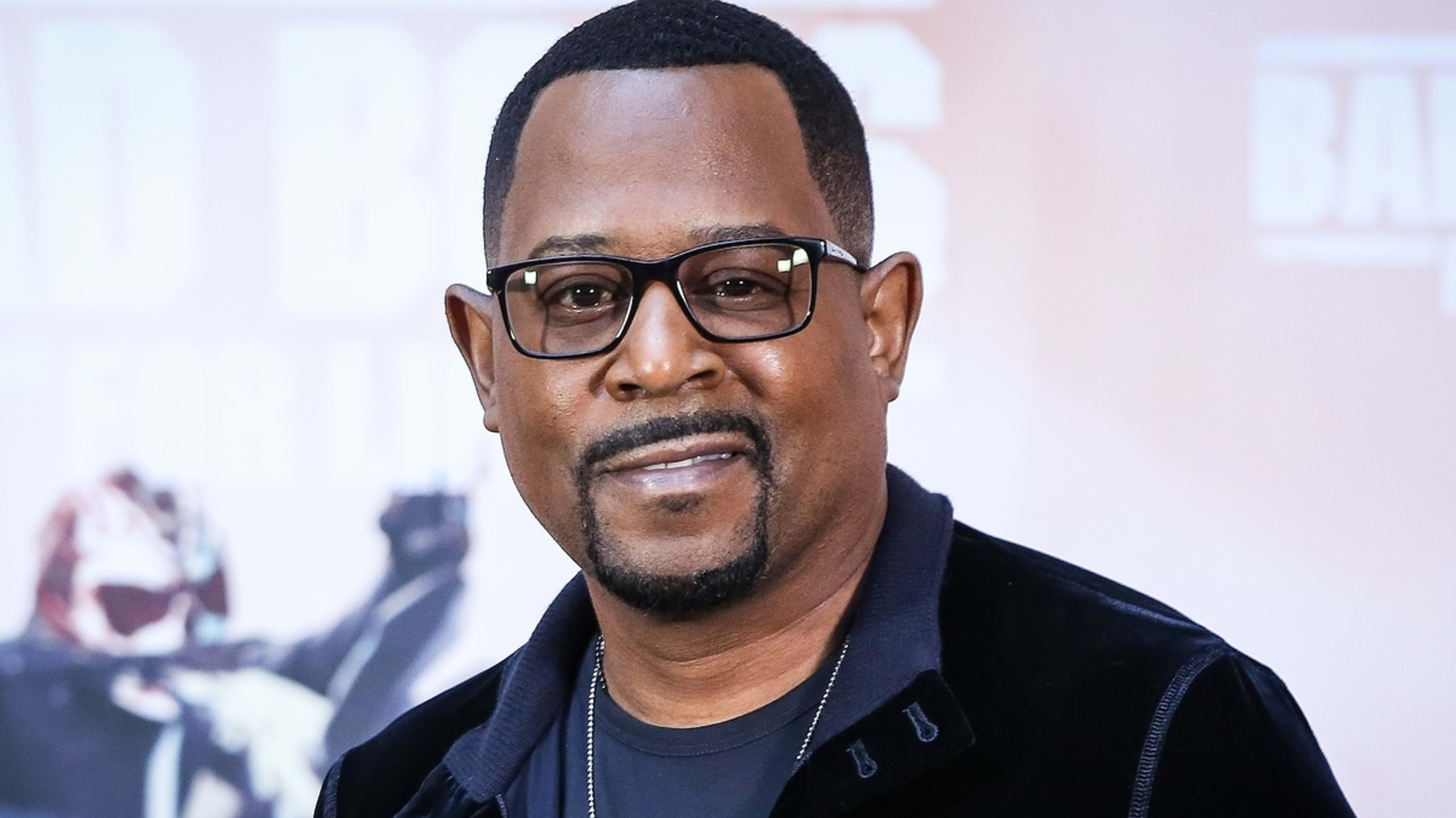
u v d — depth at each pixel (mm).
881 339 4461
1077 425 10234
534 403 4117
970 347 10281
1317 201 10156
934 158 10297
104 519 10320
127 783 10203
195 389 10367
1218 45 10203
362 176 10391
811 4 10344
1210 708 3857
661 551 3955
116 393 10352
